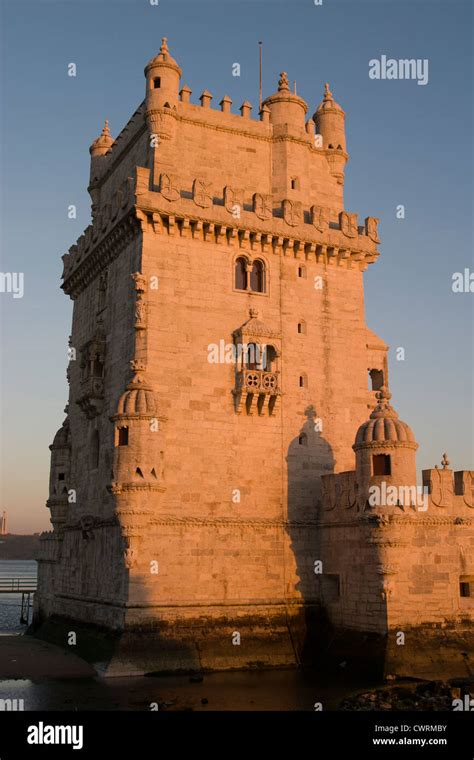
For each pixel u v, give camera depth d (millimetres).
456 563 37438
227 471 39000
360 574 37156
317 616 39531
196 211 40219
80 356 45875
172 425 38031
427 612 36094
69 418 50438
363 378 44031
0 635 51062
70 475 48938
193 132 43375
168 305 39188
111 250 43438
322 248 43781
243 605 37906
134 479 35562
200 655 35781
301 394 41938
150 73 42906
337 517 39344
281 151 45156
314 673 35812
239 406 39656
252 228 41531
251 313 41000
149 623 35500
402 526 35469
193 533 37469
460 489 38656
